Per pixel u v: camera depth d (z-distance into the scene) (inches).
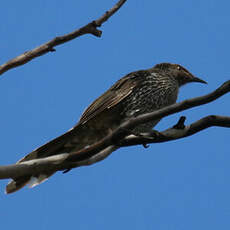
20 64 340.2
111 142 350.0
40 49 341.7
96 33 349.4
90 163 348.2
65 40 344.8
